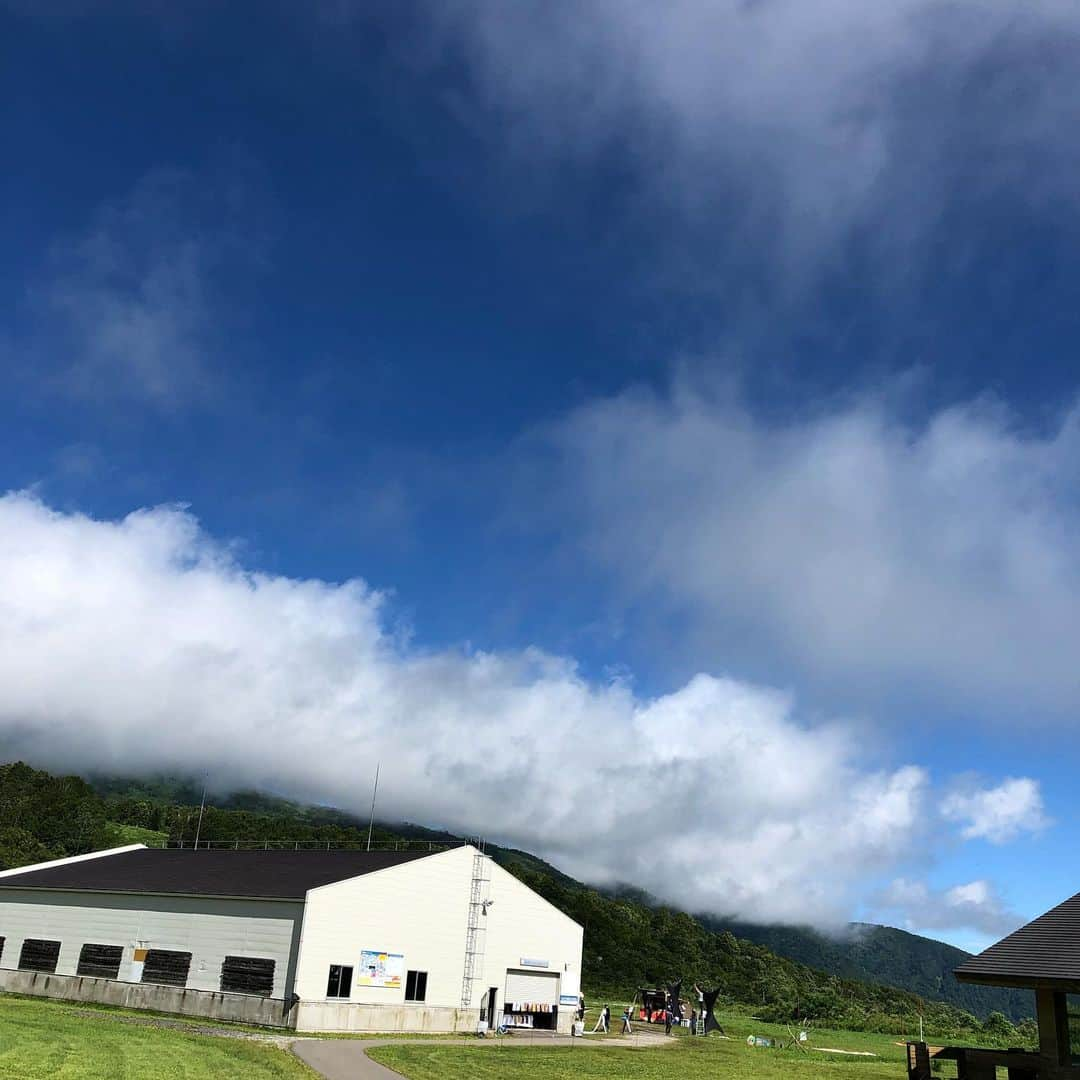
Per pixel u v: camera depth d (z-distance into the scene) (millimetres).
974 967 24516
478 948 45406
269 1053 27781
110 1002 41531
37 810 126812
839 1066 36719
